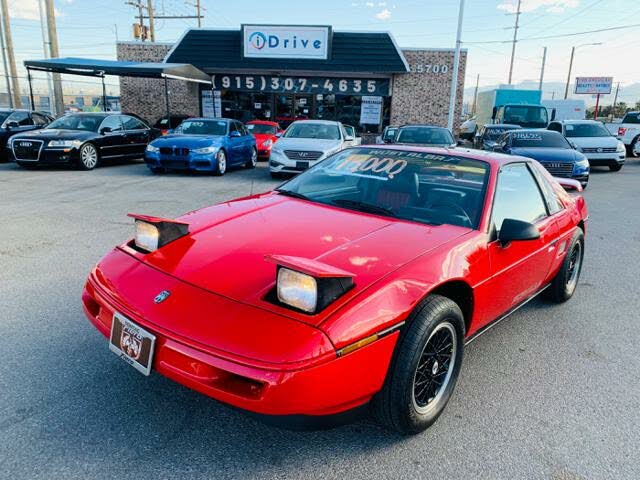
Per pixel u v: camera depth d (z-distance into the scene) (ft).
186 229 8.86
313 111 71.15
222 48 67.46
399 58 65.05
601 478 7.27
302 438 7.80
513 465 7.45
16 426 7.64
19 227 20.11
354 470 7.14
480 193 9.95
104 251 17.12
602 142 48.75
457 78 65.92
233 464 7.11
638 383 10.09
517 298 10.99
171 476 6.79
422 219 9.66
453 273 7.95
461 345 8.48
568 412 8.95
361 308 6.61
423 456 7.54
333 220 9.32
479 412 8.84
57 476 6.68
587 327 12.84
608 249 20.75
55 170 38.81
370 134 70.79
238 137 42.42
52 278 14.24
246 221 9.32
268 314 6.44
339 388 6.41
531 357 11.07
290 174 37.63
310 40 65.16
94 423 7.82
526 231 9.05
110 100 104.78
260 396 6.07
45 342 10.34
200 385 6.31
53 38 64.80
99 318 7.93
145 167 43.01
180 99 73.10
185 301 6.91
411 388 7.38
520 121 67.92
